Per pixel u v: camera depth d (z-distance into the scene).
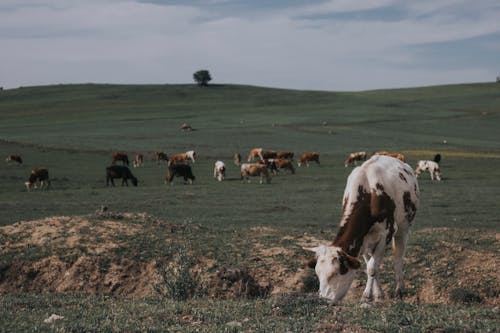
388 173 9.49
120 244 13.60
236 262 12.73
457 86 171.25
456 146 70.19
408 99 143.50
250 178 46.19
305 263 12.68
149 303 9.06
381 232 9.05
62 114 122.00
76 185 41.91
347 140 76.81
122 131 86.56
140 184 43.31
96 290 12.33
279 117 108.88
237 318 7.30
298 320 6.98
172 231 15.12
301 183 41.88
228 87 172.88
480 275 11.98
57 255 13.16
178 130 87.62
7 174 46.38
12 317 7.36
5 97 154.00
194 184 42.44
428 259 12.88
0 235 14.41
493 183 40.41
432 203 29.81
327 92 165.25
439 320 6.87
